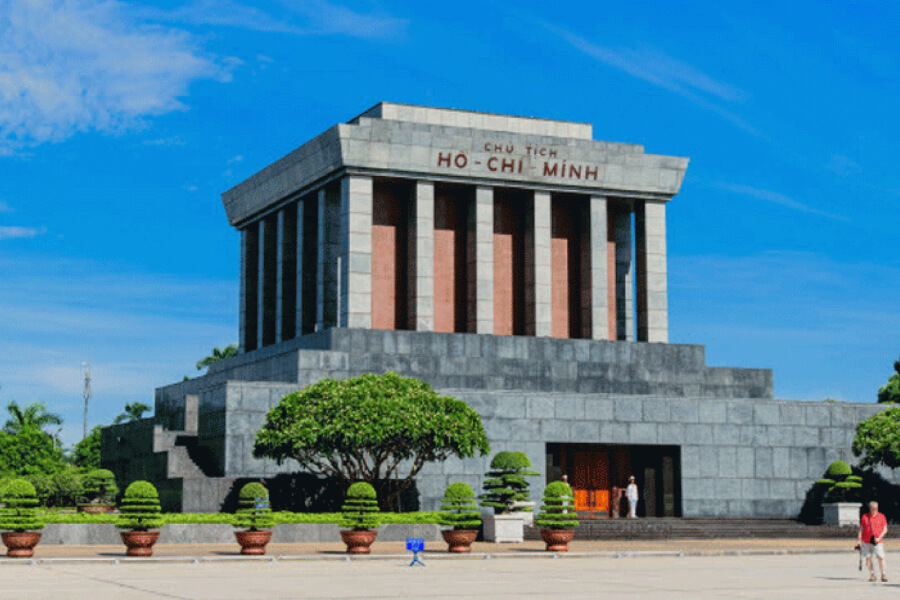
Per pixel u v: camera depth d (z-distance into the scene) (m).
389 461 51.78
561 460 56.75
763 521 56.25
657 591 25.02
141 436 58.38
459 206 67.12
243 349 75.31
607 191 67.50
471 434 46.47
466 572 31.06
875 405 61.59
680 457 57.44
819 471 59.59
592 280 66.69
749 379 65.75
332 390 46.25
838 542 48.47
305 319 67.88
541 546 42.75
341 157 62.53
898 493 60.28
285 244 71.06
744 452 58.47
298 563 34.88
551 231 68.69
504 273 67.19
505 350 61.44
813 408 60.06
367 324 62.06
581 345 62.94
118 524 36.03
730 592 24.92
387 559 36.81
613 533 50.19
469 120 67.50
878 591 25.47
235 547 41.09
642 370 63.53
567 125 69.62
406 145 63.59
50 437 80.38
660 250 68.06
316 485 50.06
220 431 52.22
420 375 59.06
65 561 34.22
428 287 63.50
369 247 62.75
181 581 27.48
